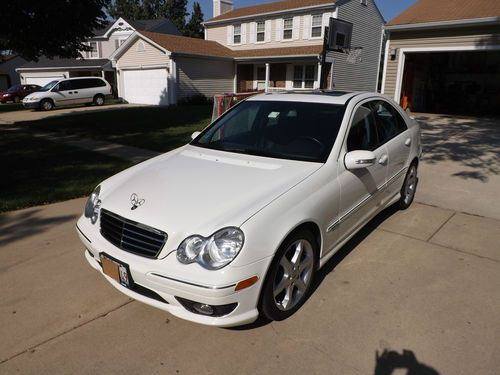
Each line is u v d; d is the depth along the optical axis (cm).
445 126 1280
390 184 439
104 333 277
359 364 249
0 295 321
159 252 252
